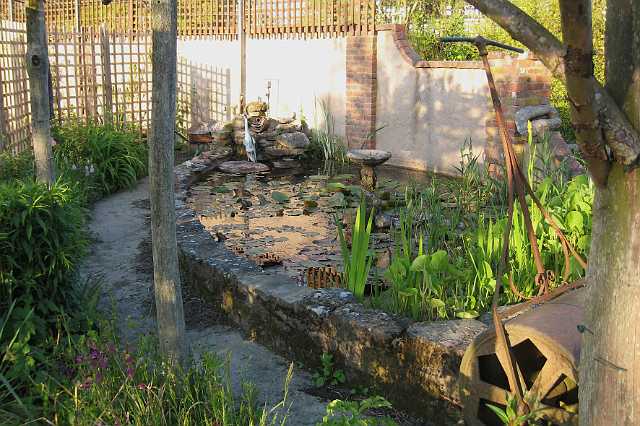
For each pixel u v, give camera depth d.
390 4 12.69
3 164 6.94
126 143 10.05
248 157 11.79
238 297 4.80
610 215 1.78
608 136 1.68
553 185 5.56
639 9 1.66
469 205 6.91
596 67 9.52
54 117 10.52
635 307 1.74
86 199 8.16
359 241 4.51
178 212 6.90
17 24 8.77
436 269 4.07
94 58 11.56
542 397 2.79
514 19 1.68
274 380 4.07
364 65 11.49
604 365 1.82
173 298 3.56
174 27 3.34
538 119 8.27
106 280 5.74
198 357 4.33
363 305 4.25
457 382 3.45
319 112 12.45
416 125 11.01
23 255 3.86
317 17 12.14
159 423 3.07
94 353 3.40
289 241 7.04
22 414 3.21
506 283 4.23
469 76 10.05
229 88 13.76
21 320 3.69
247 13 13.31
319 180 10.41
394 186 9.44
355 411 2.77
